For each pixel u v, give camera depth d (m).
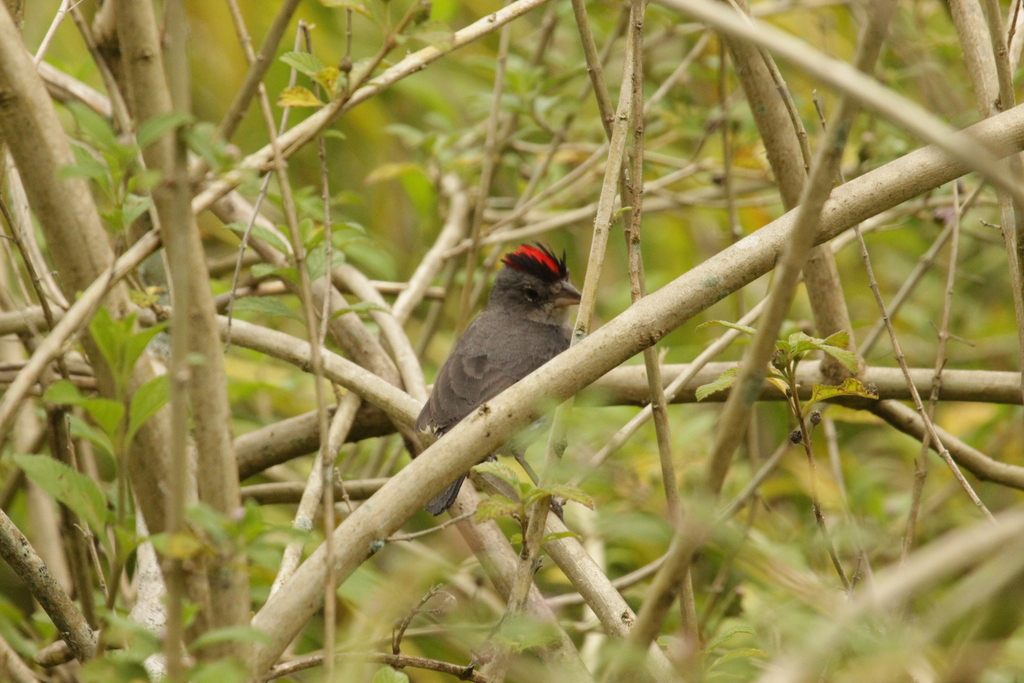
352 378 8.48
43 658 6.61
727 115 10.98
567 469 5.74
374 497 5.39
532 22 16.38
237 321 8.95
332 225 7.21
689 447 10.84
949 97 9.56
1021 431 10.62
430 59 6.21
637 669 5.16
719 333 13.27
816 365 9.14
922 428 8.95
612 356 5.57
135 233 7.77
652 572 9.03
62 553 9.23
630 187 6.46
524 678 6.19
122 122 8.67
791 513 11.39
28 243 8.32
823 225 5.94
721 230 13.77
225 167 4.40
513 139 12.88
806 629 4.84
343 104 5.61
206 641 4.00
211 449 4.71
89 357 4.95
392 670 5.43
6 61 4.77
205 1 13.80
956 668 4.48
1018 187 3.77
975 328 13.12
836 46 13.51
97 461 10.60
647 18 13.01
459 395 10.02
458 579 8.98
